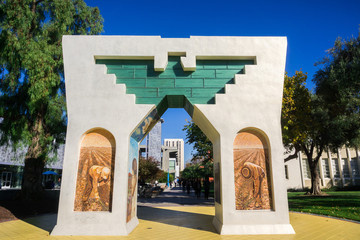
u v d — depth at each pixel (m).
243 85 8.32
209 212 11.67
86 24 16.81
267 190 7.78
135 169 8.93
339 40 14.20
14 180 27.14
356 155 33.59
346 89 13.38
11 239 6.68
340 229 7.89
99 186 7.59
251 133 8.18
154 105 8.14
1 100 13.51
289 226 7.39
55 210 12.24
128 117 7.96
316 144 21.89
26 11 13.27
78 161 7.75
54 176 34.31
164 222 9.09
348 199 16.41
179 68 8.66
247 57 8.63
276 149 7.91
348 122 16.64
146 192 21.14
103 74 8.26
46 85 13.05
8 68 13.62
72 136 7.81
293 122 14.76
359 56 12.88
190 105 8.60
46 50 13.29
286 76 15.02
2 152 23.12
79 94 8.10
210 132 8.80
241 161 7.96
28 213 10.87
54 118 16.06
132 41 8.59
